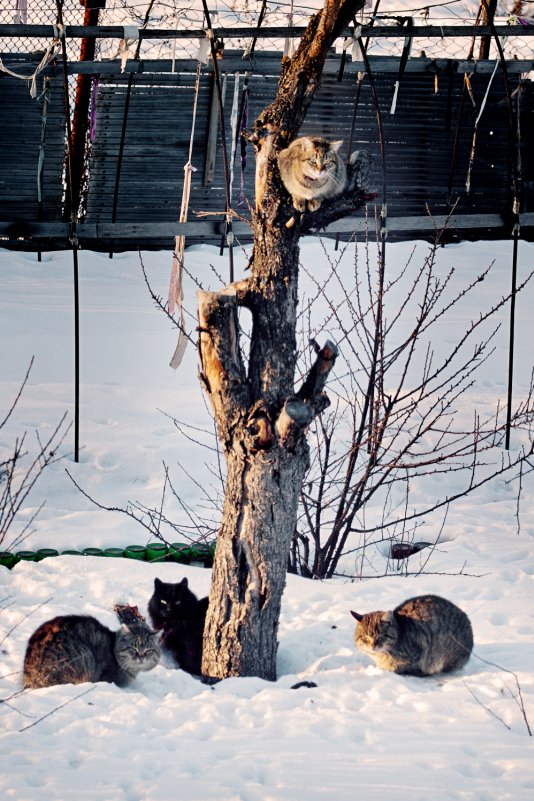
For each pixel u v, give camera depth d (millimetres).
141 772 4906
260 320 6473
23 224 10875
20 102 18578
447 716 5660
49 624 6223
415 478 10828
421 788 4781
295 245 6566
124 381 13195
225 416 6375
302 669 6812
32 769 4895
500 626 7258
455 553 8930
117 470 10523
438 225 15055
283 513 6387
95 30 12750
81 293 17234
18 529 9078
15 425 11250
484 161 20219
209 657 6629
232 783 4797
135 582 8094
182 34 12594
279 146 6602
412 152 19875
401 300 17359
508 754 5164
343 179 6867
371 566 8922
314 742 5277
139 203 19406
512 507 10219
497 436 11727
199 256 19266
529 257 20156
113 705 5656
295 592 8039
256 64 16812
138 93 18812
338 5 6562
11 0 18297
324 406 6582
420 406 12492
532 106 20047
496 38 11703
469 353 14828
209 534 8734
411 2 23781
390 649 6305
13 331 14836
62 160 18969
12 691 5996
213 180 19391
